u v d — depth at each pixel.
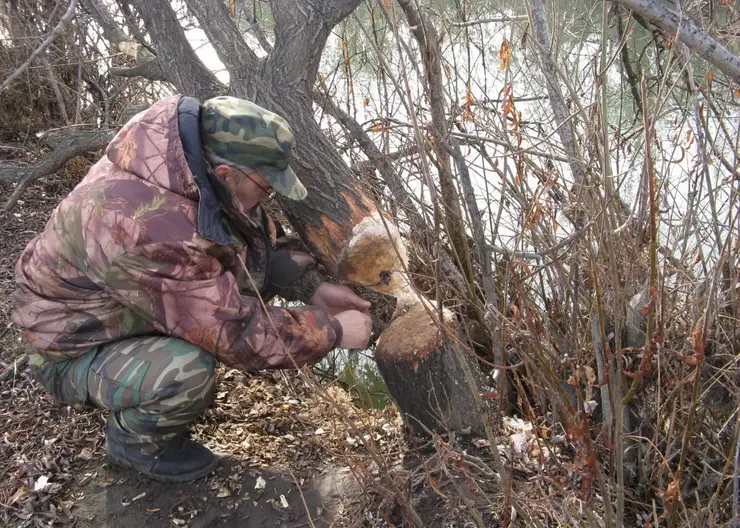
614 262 1.40
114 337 1.86
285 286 2.20
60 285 1.80
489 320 1.69
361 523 1.83
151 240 1.68
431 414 2.03
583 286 1.89
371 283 2.07
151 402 1.80
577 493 1.48
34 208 3.50
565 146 2.18
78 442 2.13
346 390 2.90
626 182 2.70
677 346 1.79
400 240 2.06
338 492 1.96
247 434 2.22
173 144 1.70
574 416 1.46
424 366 1.94
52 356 1.88
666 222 2.11
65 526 1.87
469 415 2.02
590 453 1.39
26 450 2.10
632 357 1.74
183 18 3.78
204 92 2.31
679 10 1.48
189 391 1.81
